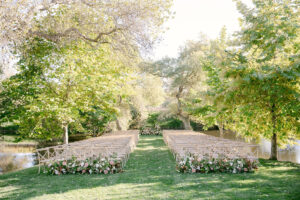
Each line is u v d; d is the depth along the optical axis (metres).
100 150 8.64
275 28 7.52
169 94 25.66
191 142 9.86
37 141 18.81
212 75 12.20
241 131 11.57
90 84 10.27
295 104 7.20
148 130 31.00
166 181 6.13
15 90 9.53
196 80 22.30
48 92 10.07
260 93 7.89
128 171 7.87
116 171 7.68
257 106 8.15
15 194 5.39
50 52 9.00
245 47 8.59
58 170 7.75
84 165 7.69
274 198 4.44
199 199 4.50
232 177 6.44
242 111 8.50
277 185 5.42
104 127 23.44
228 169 7.16
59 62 9.66
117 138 13.22
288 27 7.48
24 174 8.09
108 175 7.24
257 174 6.77
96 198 4.79
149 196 4.79
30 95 9.75
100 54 10.74
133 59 9.07
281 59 7.76
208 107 13.55
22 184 6.46
